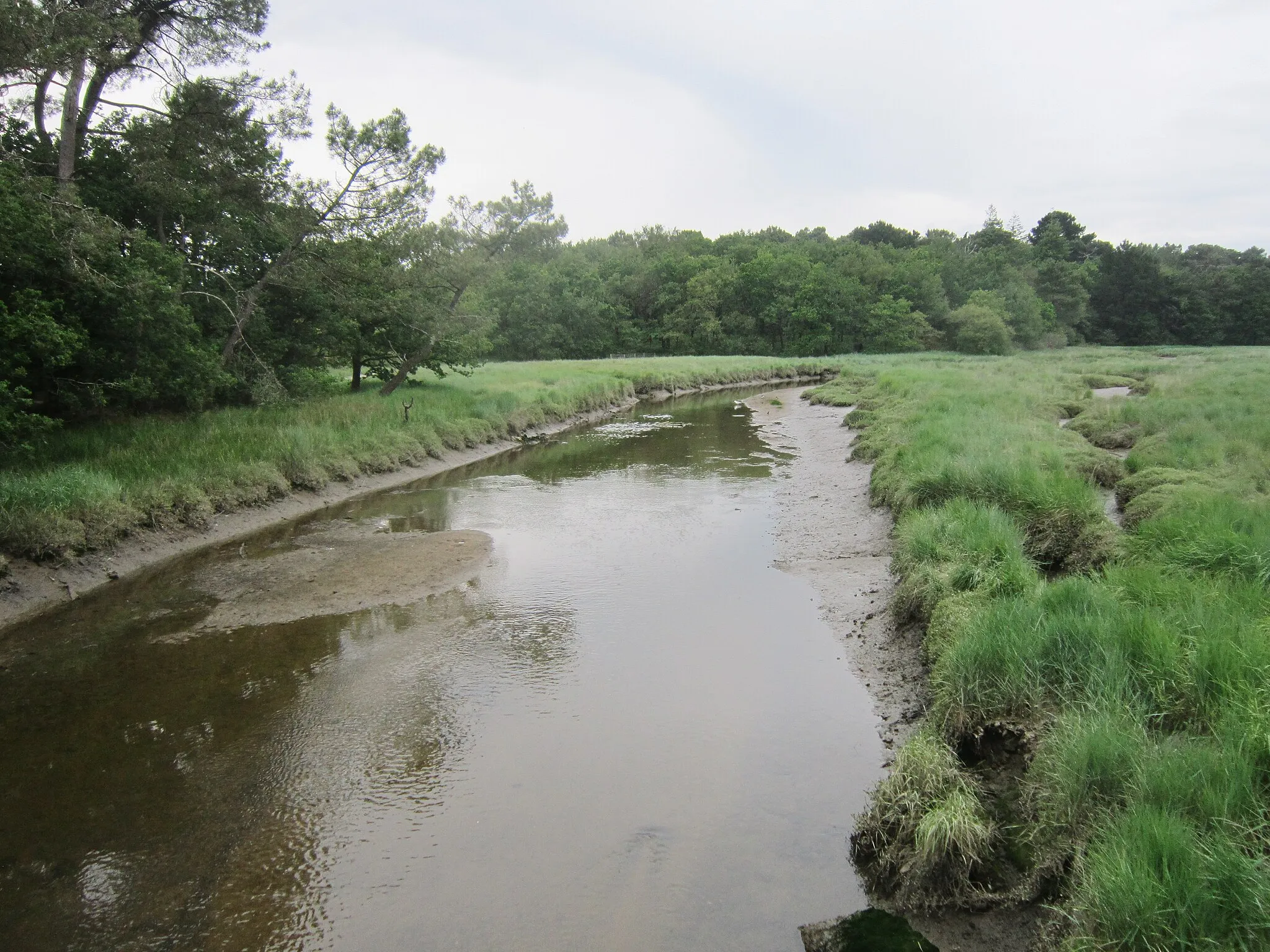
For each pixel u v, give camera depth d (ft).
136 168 52.65
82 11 42.06
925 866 13.35
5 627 26.89
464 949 12.84
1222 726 13.28
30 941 13.09
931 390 81.25
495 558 34.94
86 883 14.51
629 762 18.29
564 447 69.21
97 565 31.91
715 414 96.17
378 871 14.76
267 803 16.97
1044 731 15.64
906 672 21.99
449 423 64.54
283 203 61.87
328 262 66.28
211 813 16.62
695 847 15.20
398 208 67.46
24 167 43.39
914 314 254.27
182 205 56.29
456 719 20.48
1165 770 12.42
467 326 79.41
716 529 39.70
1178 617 17.44
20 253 37.06
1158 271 295.07
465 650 24.86
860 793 16.85
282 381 66.95
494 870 14.71
